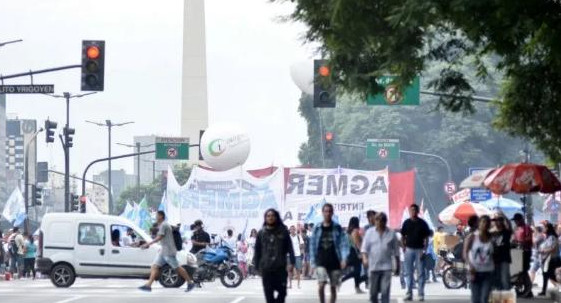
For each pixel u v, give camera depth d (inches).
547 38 1379.2
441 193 6963.6
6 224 7470.5
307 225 2977.4
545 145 1828.2
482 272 1481.3
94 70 2342.5
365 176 3245.6
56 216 2519.7
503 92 1809.8
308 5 1423.5
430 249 2886.3
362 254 1539.1
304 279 3105.3
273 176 3267.7
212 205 3277.6
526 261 2086.6
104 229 2509.8
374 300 1533.0
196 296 2149.4
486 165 6850.4
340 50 1449.3
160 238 2176.4
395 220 3253.0
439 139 6811.0
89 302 1961.1
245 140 3489.2
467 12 1314.0
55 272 2504.9
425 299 2041.1
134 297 2106.3
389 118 6943.9
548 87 1704.0
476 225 1777.8
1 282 2947.8
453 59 1535.4
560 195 2832.2
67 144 4648.1
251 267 3250.5
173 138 5344.5
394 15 1305.4
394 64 1449.3
